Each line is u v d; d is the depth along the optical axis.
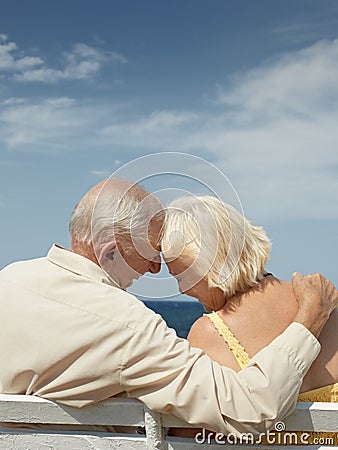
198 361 2.31
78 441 2.37
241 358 2.49
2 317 2.46
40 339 2.37
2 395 2.42
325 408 2.33
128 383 2.30
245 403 2.27
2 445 2.43
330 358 2.59
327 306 2.50
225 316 2.59
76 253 2.58
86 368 2.31
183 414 2.28
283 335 2.39
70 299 2.40
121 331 2.31
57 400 2.37
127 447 2.34
